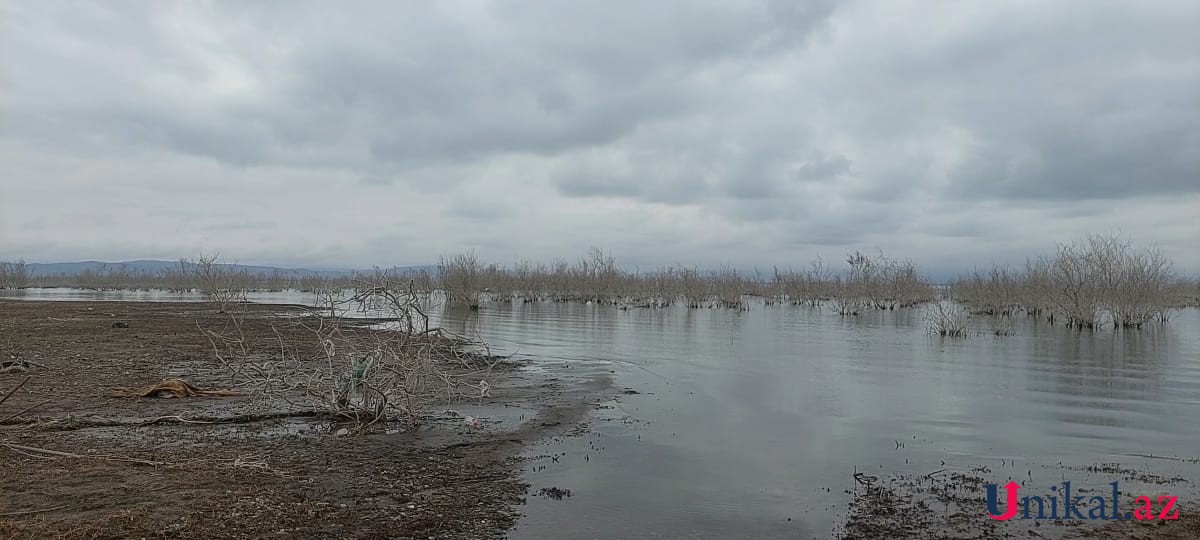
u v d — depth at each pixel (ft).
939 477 28.09
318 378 38.88
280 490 24.04
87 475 24.49
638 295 187.93
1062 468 29.50
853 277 174.40
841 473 28.68
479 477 27.17
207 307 148.87
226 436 32.65
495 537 20.76
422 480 26.40
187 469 26.03
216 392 43.06
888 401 45.73
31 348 65.05
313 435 33.37
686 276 189.16
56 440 30.71
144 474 25.03
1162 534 21.27
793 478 27.86
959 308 165.89
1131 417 40.68
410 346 39.42
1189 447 33.47
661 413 41.22
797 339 91.15
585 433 35.63
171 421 35.35
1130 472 28.84
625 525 22.18
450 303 165.68
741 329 108.06
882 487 26.61
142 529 19.40
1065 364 65.31
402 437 33.58
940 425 38.37
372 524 21.27
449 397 42.60
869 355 72.59
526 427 36.73
